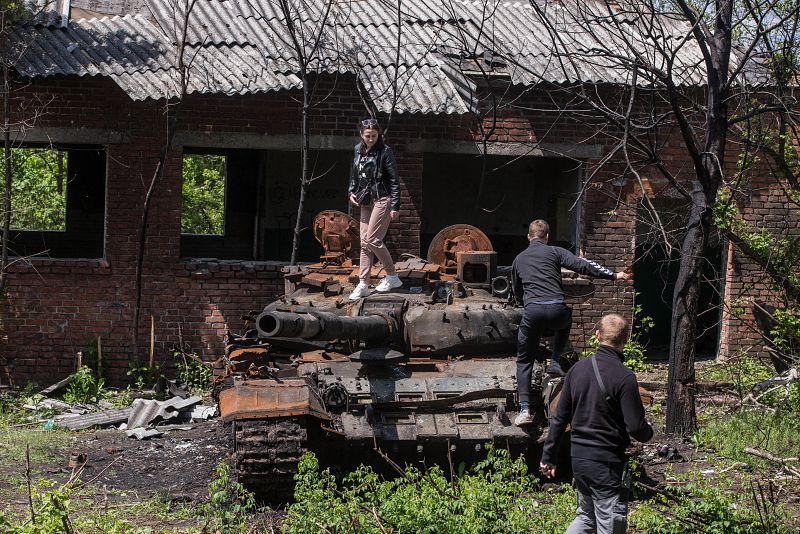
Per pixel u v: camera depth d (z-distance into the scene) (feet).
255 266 48.83
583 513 21.68
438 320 32.73
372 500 26.20
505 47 49.39
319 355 32.48
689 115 48.55
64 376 48.03
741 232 49.11
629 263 50.49
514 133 49.44
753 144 41.60
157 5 49.90
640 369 51.03
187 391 46.75
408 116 48.83
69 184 65.98
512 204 66.74
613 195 47.39
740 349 51.65
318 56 46.47
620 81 47.34
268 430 27.04
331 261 40.09
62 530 23.15
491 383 30.58
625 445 21.30
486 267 35.99
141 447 37.11
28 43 45.14
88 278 48.06
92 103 47.29
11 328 47.73
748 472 32.42
